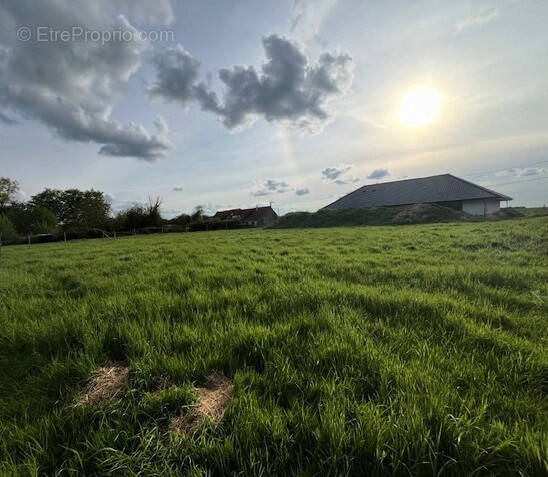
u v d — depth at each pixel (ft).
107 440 5.47
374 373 7.23
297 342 9.02
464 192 126.52
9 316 12.50
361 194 165.07
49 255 42.63
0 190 169.37
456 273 18.42
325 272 20.58
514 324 10.50
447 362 7.74
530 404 6.11
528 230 40.42
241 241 52.08
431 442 4.95
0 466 5.09
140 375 7.36
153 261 28.73
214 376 7.62
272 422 5.61
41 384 7.56
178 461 5.07
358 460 4.90
